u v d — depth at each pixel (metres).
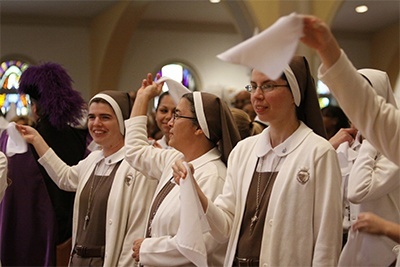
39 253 5.36
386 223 2.51
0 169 4.63
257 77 3.29
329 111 5.78
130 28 15.84
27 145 5.17
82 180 4.71
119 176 4.45
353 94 2.41
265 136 3.42
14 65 16.62
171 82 4.32
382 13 16.20
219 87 15.25
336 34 17.89
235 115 4.95
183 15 17.30
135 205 4.35
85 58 16.89
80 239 4.56
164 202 3.79
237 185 3.44
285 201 3.22
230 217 3.45
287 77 3.27
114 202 4.38
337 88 2.41
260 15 11.45
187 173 3.38
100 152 4.80
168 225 3.68
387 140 2.46
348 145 3.99
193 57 17.98
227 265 3.36
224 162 3.87
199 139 3.86
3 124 5.30
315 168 3.21
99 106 4.62
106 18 16.12
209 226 3.38
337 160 3.24
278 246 3.19
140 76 17.64
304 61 3.42
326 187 3.17
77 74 16.86
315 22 2.33
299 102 3.35
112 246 4.30
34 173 5.36
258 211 3.32
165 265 3.56
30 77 5.49
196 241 3.30
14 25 16.59
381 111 2.44
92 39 16.86
